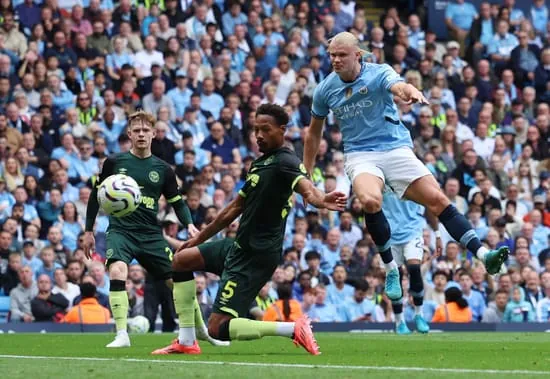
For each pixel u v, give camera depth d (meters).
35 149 21.95
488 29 28.73
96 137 22.48
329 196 9.34
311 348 9.79
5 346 12.39
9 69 23.03
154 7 25.34
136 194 11.94
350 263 21.72
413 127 25.56
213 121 23.67
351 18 27.45
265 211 9.89
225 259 10.36
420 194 11.56
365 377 7.57
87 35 24.31
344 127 11.86
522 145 26.59
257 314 18.61
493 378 7.52
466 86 27.14
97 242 20.73
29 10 24.08
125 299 12.14
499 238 23.77
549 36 29.38
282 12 27.00
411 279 16.41
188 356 10.04
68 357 10.06
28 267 19.23
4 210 20.64
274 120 9.85
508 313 21.27
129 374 7.91
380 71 11.51
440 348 11.58
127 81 23.62
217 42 25.56
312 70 25.84
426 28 29.19
